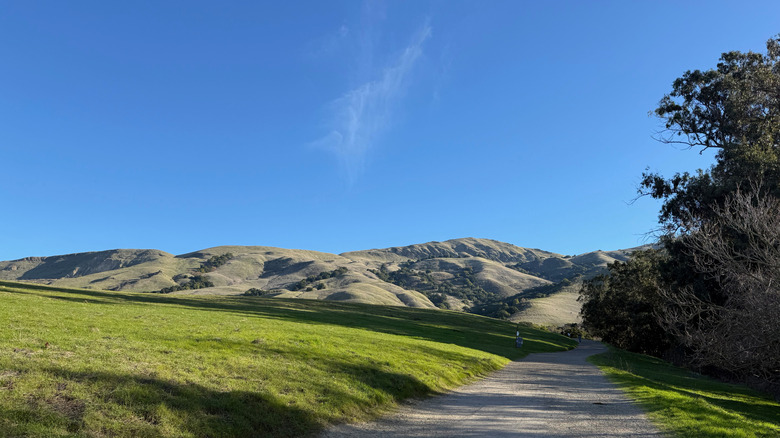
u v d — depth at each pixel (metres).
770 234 14.41
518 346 50.47
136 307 35.50
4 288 42.03
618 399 16.70
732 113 37.41
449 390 19.12
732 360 15.70
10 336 12.68
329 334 28.03
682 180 38.84
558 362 38.19
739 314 14.98
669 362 54.31
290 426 10.24
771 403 21.86
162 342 15.75
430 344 32.53
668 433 10.92
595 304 81.81
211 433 8.63
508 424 12.20
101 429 7.54
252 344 18.12
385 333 38.78
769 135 34.09
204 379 11.45
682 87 43.00
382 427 11.66
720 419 12.53
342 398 12.95
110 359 11.43
